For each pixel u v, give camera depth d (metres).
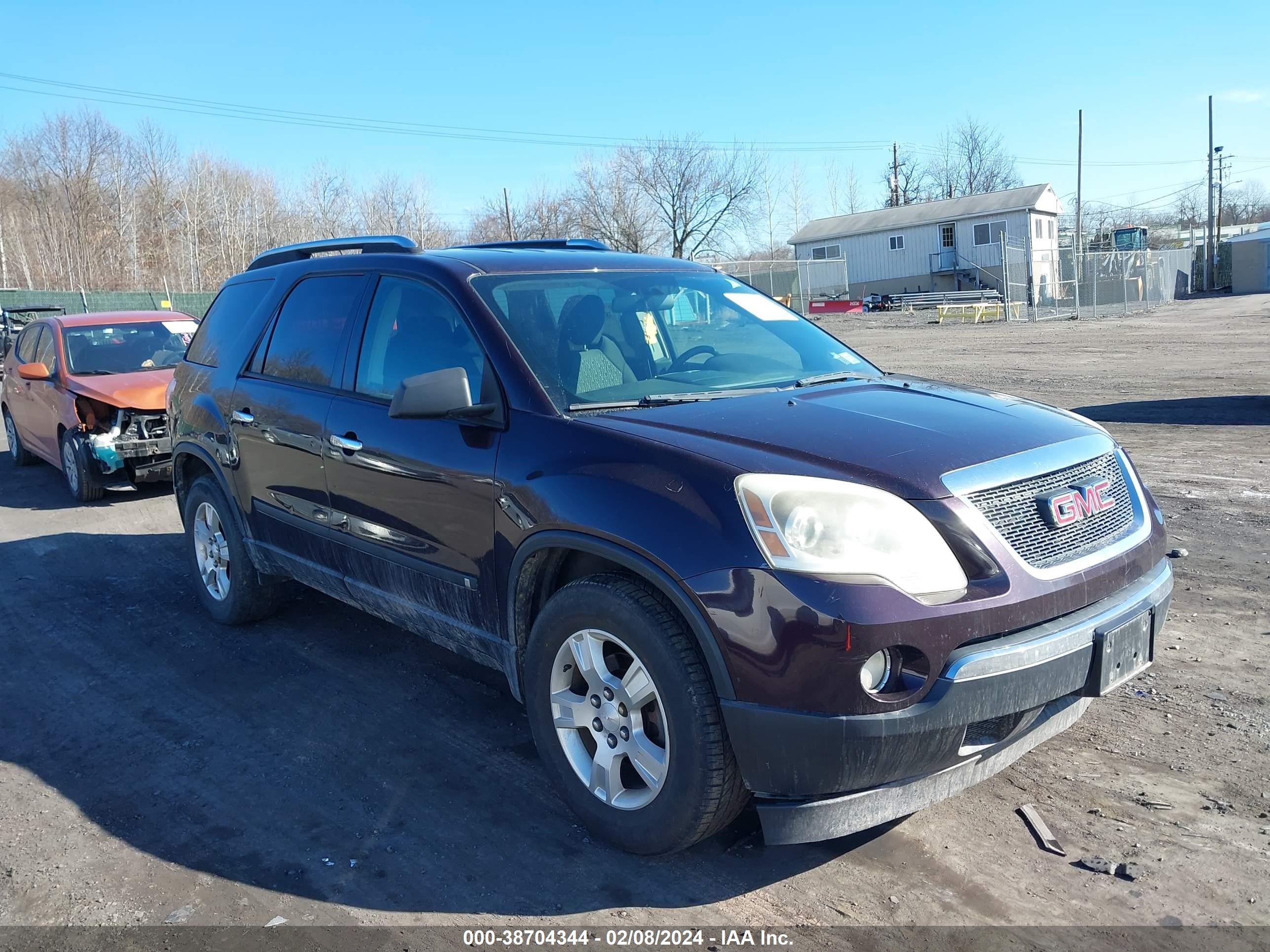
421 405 3.18
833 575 2.48
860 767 2.49
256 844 3.15
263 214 61.25
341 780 3.56
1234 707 3.75
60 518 8.23
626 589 2.82
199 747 3.86
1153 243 77.38
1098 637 2.74
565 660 3.09
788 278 46.75
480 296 3.58
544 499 3.00
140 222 59.72
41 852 3.15
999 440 2.94
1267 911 2.59
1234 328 24.67
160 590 5.99
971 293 43.09
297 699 4.29
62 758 3.83
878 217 57.09
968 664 2.50
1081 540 2.86
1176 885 2.71
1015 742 2.77
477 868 2.97
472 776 3.55
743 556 2.56
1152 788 3.22
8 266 58.97
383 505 3.71
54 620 5.50
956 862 2.87
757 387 3.55
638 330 3.74
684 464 2.77
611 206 55.03
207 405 4.96
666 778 2.78
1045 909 2.64
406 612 3.81
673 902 2.76
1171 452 8.70
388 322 3.93
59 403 8.90
